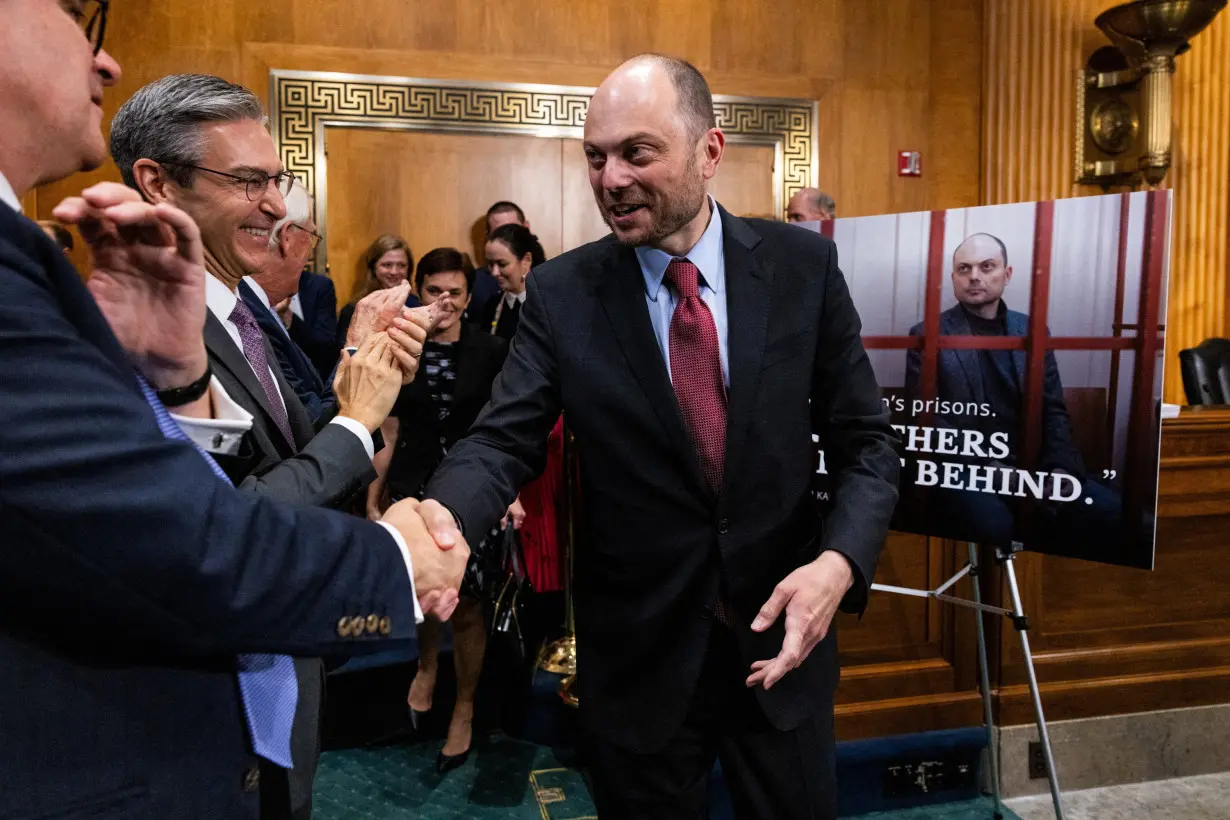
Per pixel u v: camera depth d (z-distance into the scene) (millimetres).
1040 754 2605
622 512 1494
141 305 813
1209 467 2650
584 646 1561
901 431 2211
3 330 612
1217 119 5816
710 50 5332
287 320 3229
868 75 5535
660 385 1456
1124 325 1953
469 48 5027
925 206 5641
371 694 3047
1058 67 5508
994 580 2572
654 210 1396
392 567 802
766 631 1481
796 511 1499
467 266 3785
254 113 1268
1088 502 2002
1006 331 2080
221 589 682
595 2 5160
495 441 1462
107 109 4602
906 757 2516
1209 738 2711
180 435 792
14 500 607
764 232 1568
